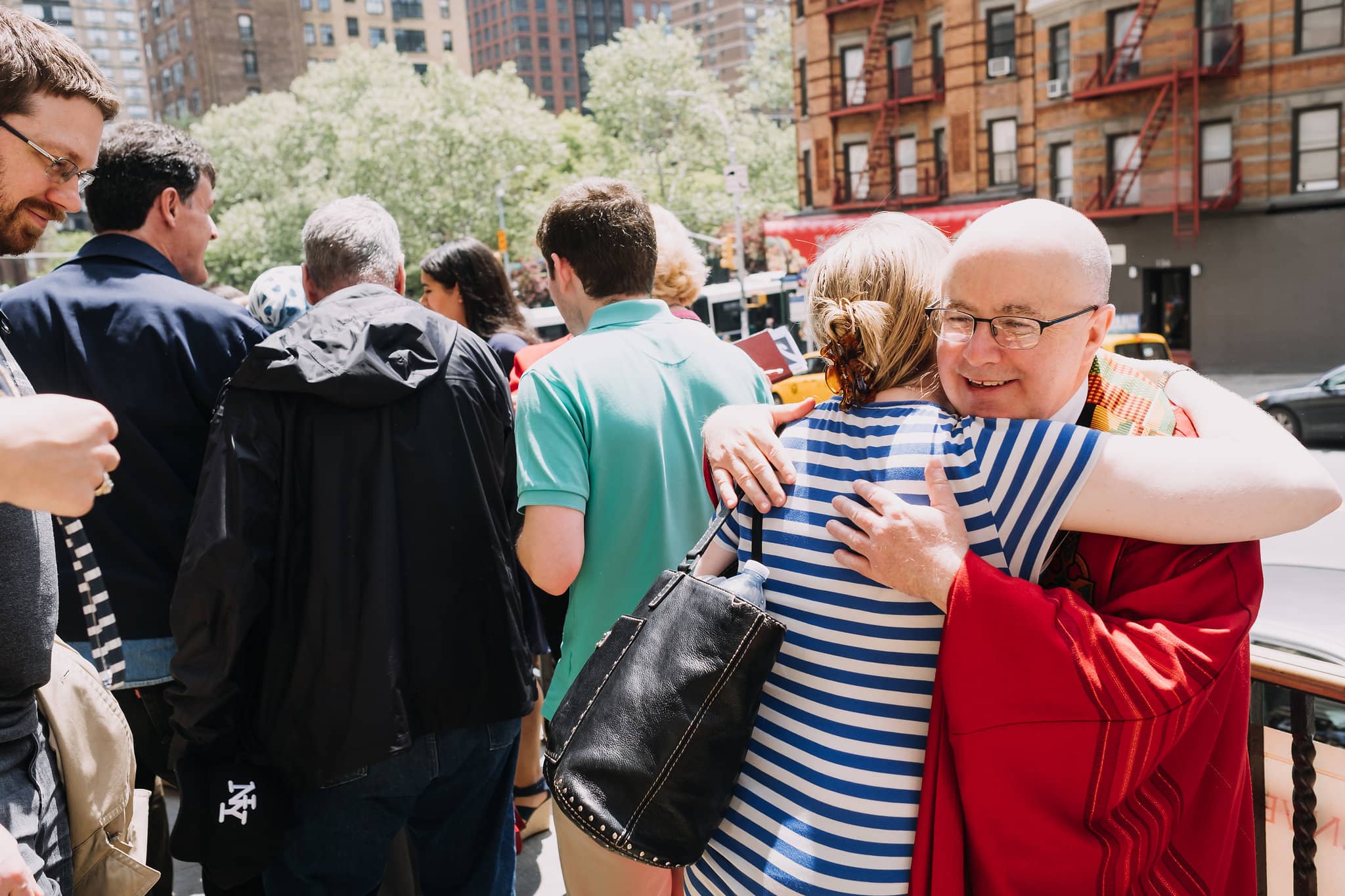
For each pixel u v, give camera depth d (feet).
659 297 10.50
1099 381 4.33
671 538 6.76
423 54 338.75
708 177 187.32
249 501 6.06
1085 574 3.98
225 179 185.98
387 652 6.36
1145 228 77.36
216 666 6.01
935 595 3.78
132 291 7.23
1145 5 73.20
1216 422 4.20
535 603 9.11
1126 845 3.72
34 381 7.02
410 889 7.26
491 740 7.07
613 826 4.11
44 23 4.48
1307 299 70.54
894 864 3.94
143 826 6.08
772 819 4.14
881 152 92.43
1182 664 3.56
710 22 481.05
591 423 6.57
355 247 7.36
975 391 4.07
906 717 4.00
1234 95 71.00
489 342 12.91
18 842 4.18
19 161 4.38
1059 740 3.64
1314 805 5.72
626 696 4.25
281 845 6.35
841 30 93.71
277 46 316.40
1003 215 3.94
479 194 162.91
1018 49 81.51
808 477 4.35
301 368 6.16
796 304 41.01
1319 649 8.59
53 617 4.50
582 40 470.80
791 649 4.22
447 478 6.69
